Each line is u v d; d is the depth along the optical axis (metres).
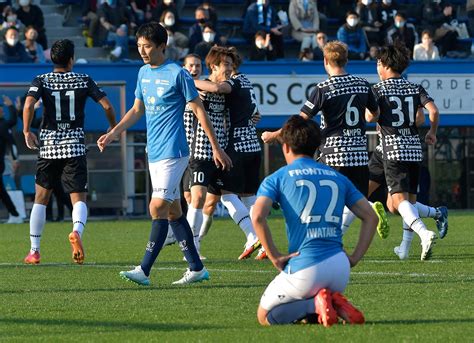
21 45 53.78
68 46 26.52
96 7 60.47
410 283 21.80
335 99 25.33
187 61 27.84
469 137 56.22
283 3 63.81
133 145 52.00
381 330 15.20
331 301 15.35
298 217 15.43
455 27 62.56
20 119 49.34
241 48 60.72
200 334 15.24
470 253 29.02
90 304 19.30
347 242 34.03
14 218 48.41
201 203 27.31
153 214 21.70
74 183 26.52
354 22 58.06
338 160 25.47
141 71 21.78
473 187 56.31
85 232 40.25
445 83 54.62
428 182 48.53
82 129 26.81
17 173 49.16
